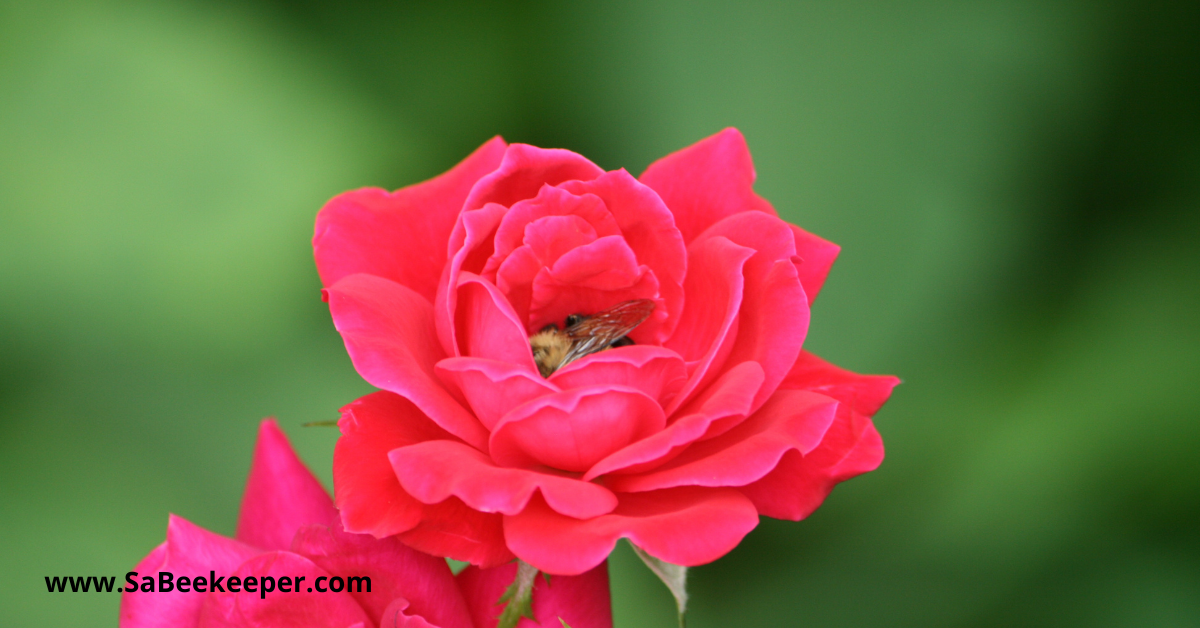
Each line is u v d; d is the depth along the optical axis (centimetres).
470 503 43
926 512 52
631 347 45
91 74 52
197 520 51
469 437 44
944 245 53
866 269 53
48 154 52
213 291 52
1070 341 53
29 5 53
